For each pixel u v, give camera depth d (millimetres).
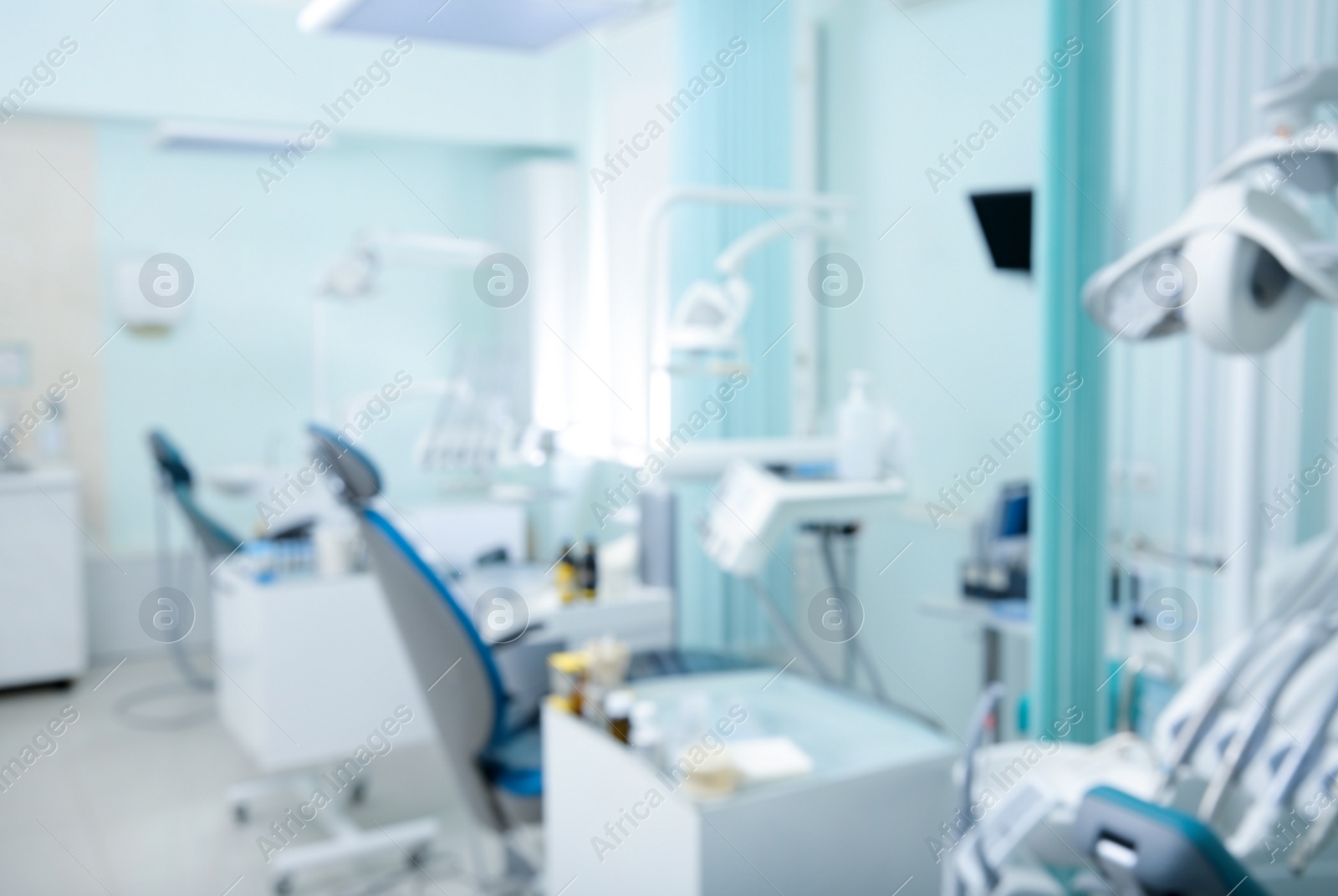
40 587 3979
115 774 3270
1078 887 1504
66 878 2557
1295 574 1694
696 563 3404
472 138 4887
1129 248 1926
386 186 5055
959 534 3223
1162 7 2105
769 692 1887
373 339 5031
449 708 2041
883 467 2084
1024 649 3023
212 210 4699
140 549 4621
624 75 4484
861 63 3545
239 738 2992
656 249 2176
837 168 3650
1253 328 1351
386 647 2963
